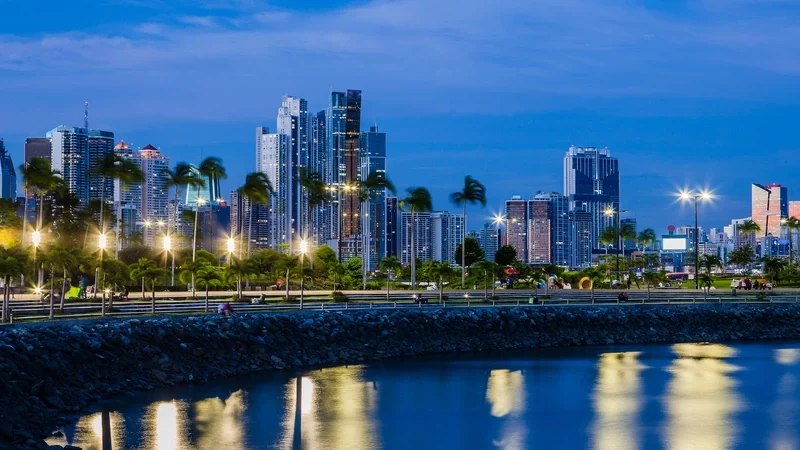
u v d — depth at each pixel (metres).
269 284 170.75
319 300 131.25
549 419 70.50
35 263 94.25
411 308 119.69
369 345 105.19
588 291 160.38
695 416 72.19
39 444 54.75
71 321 86.06
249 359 91.88
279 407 72.81
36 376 67.88
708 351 114.81
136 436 61.12
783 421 70.31
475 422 69.12
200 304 116.50
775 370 97.06
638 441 63.62
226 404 73.31
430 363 100.25
